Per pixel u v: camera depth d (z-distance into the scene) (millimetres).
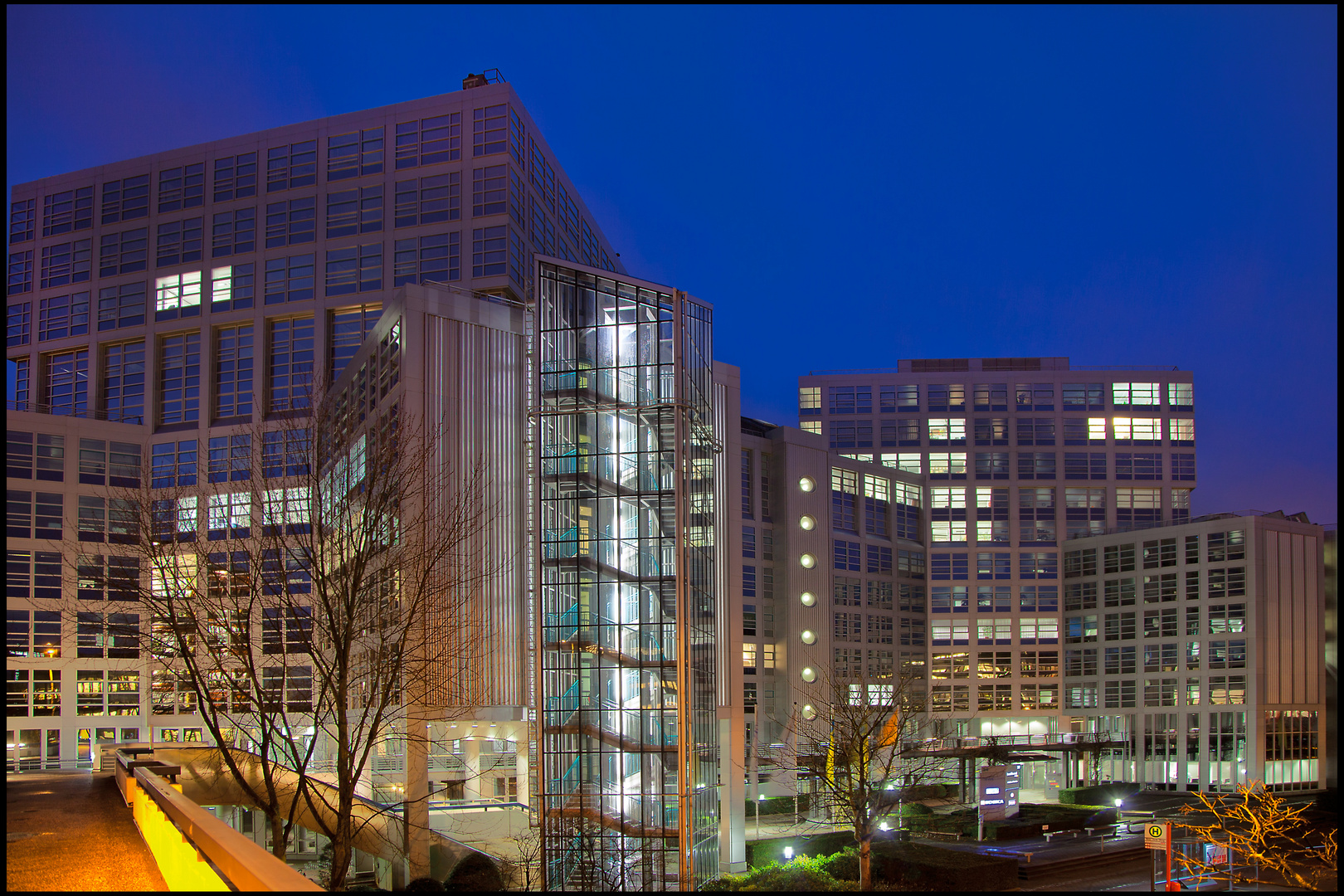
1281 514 105250
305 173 82875
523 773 54156
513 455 51156
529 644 49469
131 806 32031
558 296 48375
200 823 13188
